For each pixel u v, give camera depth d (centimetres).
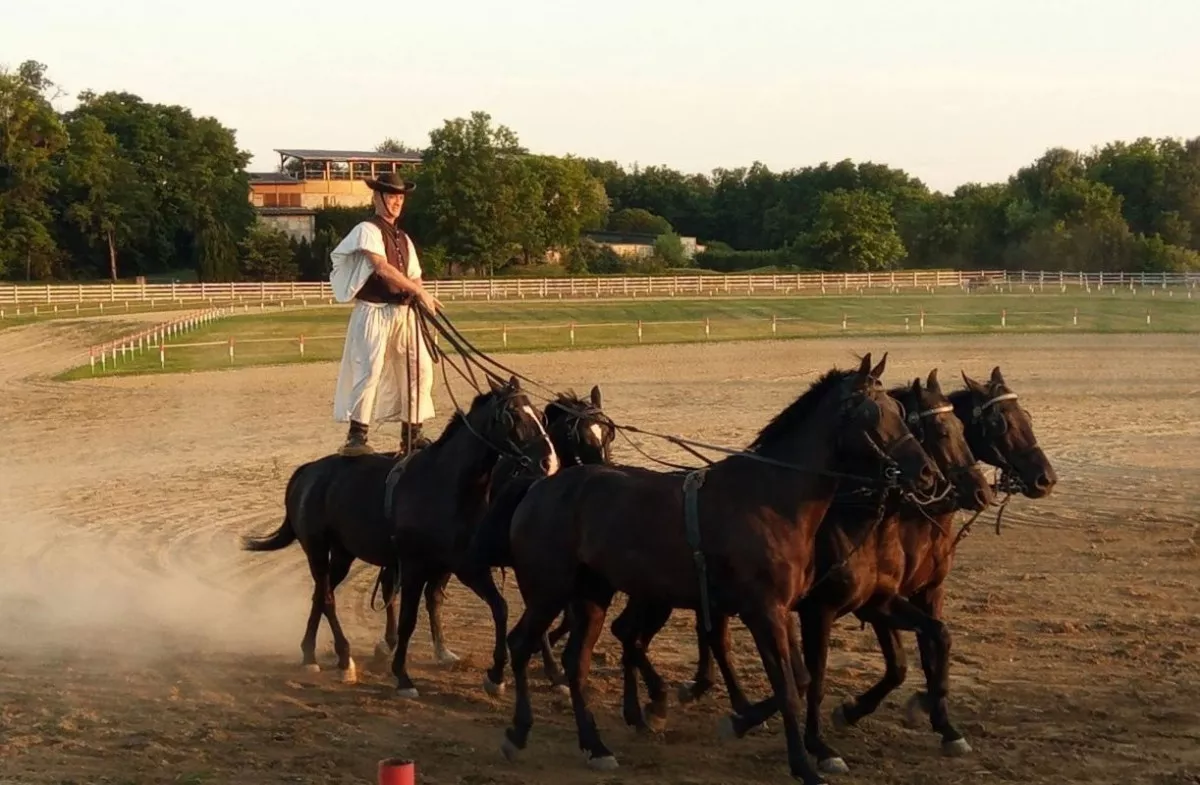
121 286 7500
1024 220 11612
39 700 1166
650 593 993
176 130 11100
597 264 11069
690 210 15212
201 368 4300
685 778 967
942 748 1015
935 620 1034
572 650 1023
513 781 959
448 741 1055
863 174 14662
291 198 12731
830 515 999
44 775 959
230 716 1125
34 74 10606
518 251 10625
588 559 1006
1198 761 984
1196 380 3966
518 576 1049
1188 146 13362
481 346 4991
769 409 3291
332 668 1302
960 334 5588
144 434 2981
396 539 1216
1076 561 1731
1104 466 2500
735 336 5525
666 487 997
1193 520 1998
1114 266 10681
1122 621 1427
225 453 2717
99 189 10375
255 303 7106
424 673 1284
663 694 1086
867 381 949
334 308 6681
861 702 1073
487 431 1173
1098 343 5206
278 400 3550
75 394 3697
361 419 1337
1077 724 1080
